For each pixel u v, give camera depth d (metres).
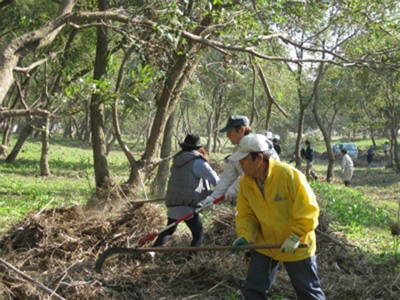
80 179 17.12
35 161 23.22
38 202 10.66
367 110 29.69
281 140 43.53
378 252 7.57
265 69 10.73
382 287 5.37
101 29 9.63
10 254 6.02
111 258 6.13
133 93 5.85
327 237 6.75
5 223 8.32
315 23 8.96
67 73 6.77
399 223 6.74
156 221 6.95
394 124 29.77
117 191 7.89
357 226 9.92
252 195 4.20
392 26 9.01
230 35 8.26
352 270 6.01
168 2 7.30
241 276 5.59
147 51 8.35
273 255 4.20
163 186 12.42
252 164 4.02
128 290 5.28
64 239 6.34
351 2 8.61
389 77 22.27
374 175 29.47
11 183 14.53
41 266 5.85
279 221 4.08
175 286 5.50
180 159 6.25
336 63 8.50
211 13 7.98
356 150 44.03
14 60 5.62
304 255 4.08
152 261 6.05
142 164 9.13
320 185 17.38
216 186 5.68
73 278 5.36
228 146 57.72
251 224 4.28
